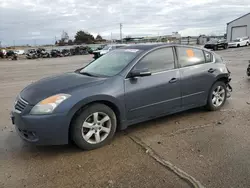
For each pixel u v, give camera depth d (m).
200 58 5.11
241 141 3.85
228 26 49.97
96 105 3.66
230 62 16.75
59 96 3.45
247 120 4.78
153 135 4.17
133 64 4.11
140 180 2.88
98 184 2.82
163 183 2.80
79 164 3.27
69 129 3.54
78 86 3.66
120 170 3.10
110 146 3.79
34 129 3.35
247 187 2.70
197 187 2.71
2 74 14.44
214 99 5.36
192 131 4.30
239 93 7.09
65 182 2.88
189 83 4.76
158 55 4.43
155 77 4.28
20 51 49.16
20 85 9.97
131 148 3.70
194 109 5.58
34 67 19.45
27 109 3.41
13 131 4.48
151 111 4.30
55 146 3.81
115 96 3.79
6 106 6.30
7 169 3.18
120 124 3.98
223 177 2.88
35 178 2.97
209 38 47.22
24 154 3.58
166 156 3.42
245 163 3.19
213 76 5.18
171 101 4.54
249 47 35.59
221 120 4.82
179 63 4.68
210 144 3.77
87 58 31.27
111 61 4.52
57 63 23.66
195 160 3.29
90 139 3.68
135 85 4.03
